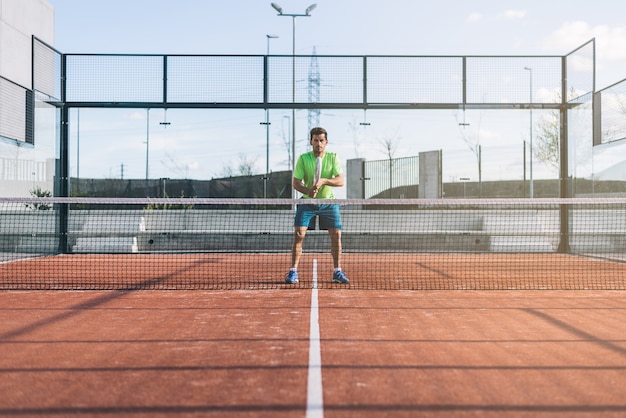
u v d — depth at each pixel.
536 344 4.10
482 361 3.63
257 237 13.59
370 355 3.78
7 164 10.96
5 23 16.05
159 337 4.34
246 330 4.59
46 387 3.10
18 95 10.56
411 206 16.03
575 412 2.72
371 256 12.48
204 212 13.95
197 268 9.91
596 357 3.74
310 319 5.06
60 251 12.77
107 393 3.00
